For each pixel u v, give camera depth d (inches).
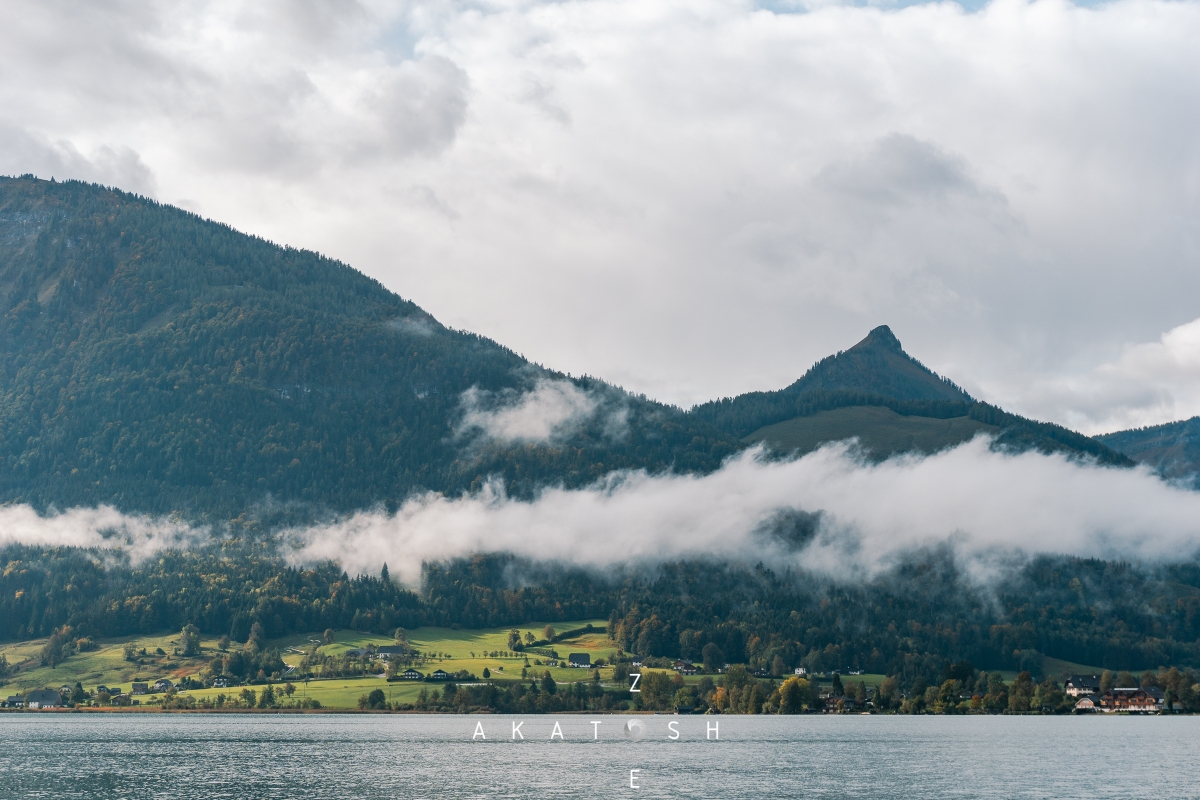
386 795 6865.2
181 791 7003.0
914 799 6707.7
